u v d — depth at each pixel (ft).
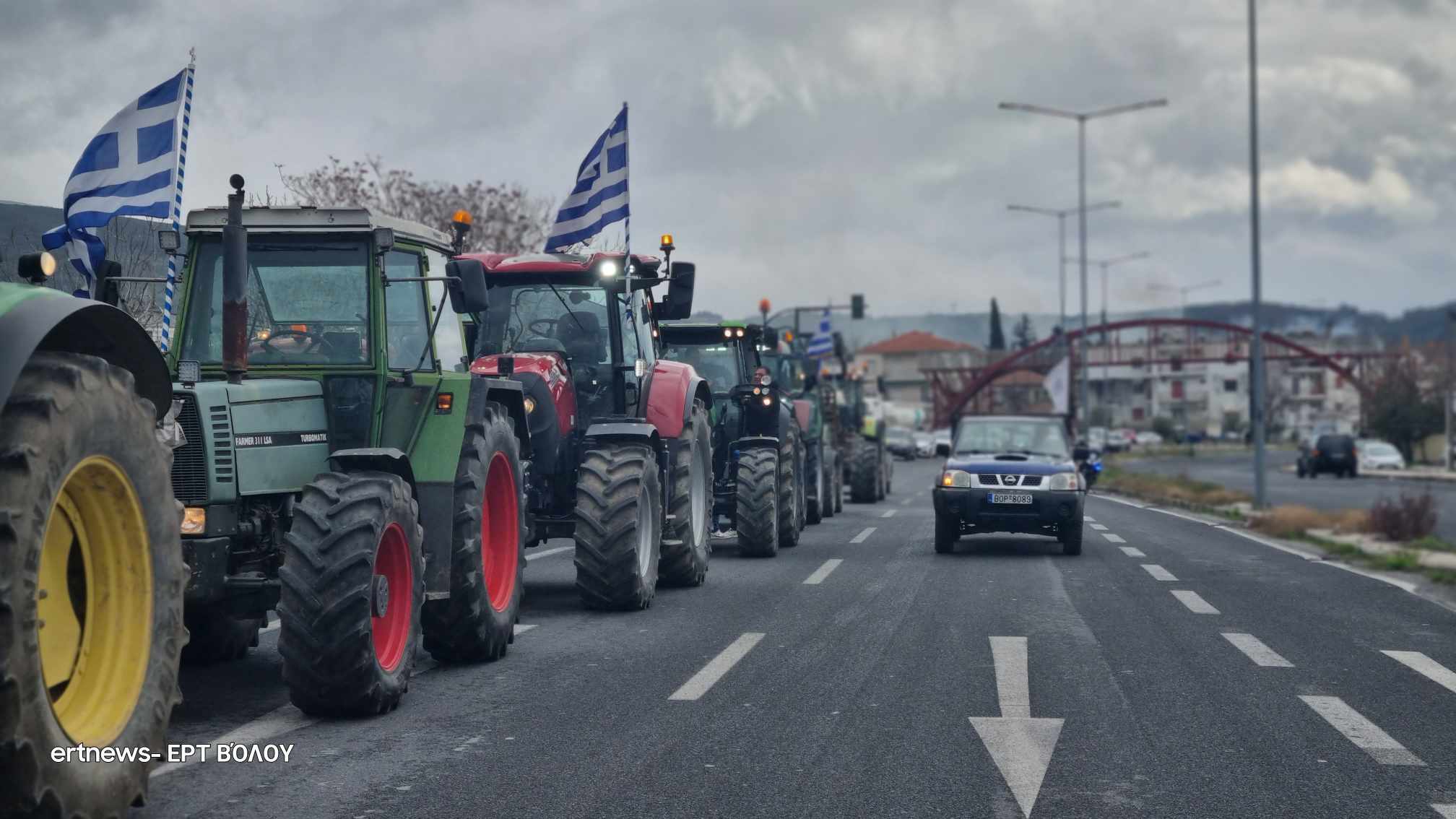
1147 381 596.29
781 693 24.99
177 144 33.14
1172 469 234.58
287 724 22.15
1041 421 60.59
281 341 25.49
